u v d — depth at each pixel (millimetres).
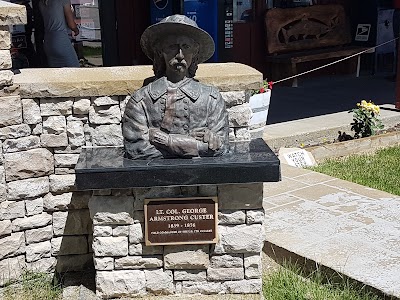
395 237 4629
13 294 4016
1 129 3949
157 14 9375
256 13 11641
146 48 3885
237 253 3922
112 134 4176
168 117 3785
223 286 3973
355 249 4410
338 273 4043
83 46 9375
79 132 4152
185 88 3811
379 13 12906
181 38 3645
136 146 3811
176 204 3777
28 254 4211
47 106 4070
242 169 3705
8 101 3928
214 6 8438
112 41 9594
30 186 4129
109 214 3805
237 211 3857
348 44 13234
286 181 6047
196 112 3818
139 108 3814
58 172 4199
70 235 4301
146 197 3789
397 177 6566
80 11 9203
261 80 4238
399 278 3945
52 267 4316
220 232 3881
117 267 3898
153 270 3924
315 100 10305
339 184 5941
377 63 13242
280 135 7750
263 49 11797
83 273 4336
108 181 3664
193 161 3756
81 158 3887
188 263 3896
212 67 4578
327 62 12703
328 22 12414
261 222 3887
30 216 4180
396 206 5312
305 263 4305
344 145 7691
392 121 9000
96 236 3844
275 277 4184
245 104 4285
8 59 3871
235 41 11445
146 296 3943
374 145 7992
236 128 4316
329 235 4676
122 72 4387
